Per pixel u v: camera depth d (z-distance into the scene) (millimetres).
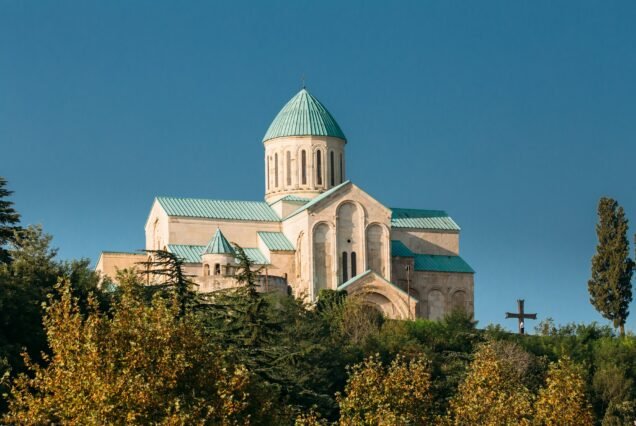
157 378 99000
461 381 163000
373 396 131125
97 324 100812
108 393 95812
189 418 97125
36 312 137375
